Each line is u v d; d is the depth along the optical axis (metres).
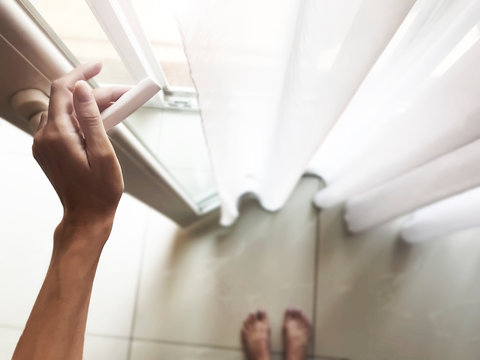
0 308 0.92
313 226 0.98
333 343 0.93
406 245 0.97
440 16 0.29
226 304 0.95
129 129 0.40
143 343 0.93
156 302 0.95
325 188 0.88
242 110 0.48
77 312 0.29
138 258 0.97
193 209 0.84
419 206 0.60
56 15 0.26
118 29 0.28
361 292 0.95
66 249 0.28
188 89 0.39
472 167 0.41
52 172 0.27
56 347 0.28
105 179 0.27
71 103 0.26
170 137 0.51
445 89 0.33
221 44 0.30
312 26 0.27
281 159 0.54
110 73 0.34
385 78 0.39
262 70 0.38
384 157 0.51
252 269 0.97
